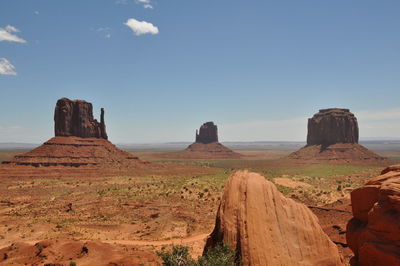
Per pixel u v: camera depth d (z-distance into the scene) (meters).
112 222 59.47
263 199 17.94
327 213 46.81
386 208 17.59
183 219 61.28
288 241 16.86
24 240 48.62
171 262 20.91
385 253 16.62
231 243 16.62
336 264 17.20
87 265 31.06
